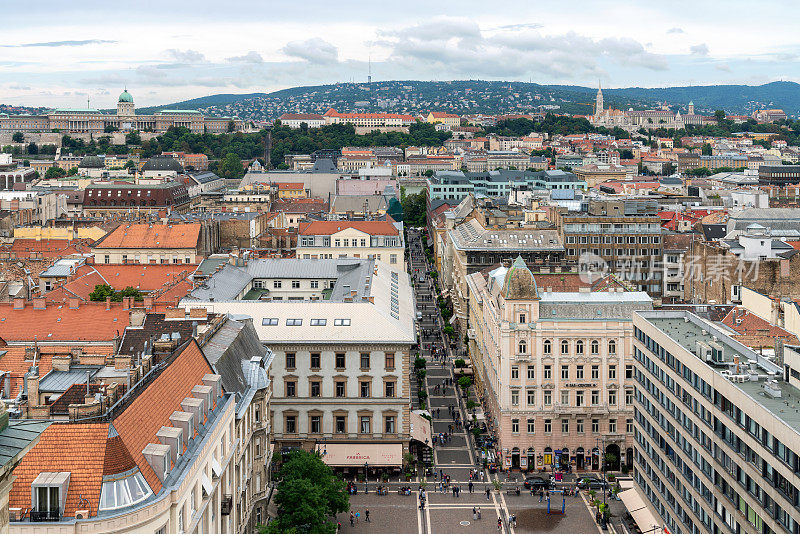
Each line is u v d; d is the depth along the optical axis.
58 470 85.56
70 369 132.38
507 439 192.62
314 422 182.38
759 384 119.56
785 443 100.94
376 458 182.12
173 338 126.94
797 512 97.94
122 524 83.56
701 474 129.50
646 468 160.00
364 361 181.50
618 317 190.88
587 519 166.25
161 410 100.25
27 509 83.06
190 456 98.69
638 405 165.50
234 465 121.69
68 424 88.06
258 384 141.25
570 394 192.25
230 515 117.06
